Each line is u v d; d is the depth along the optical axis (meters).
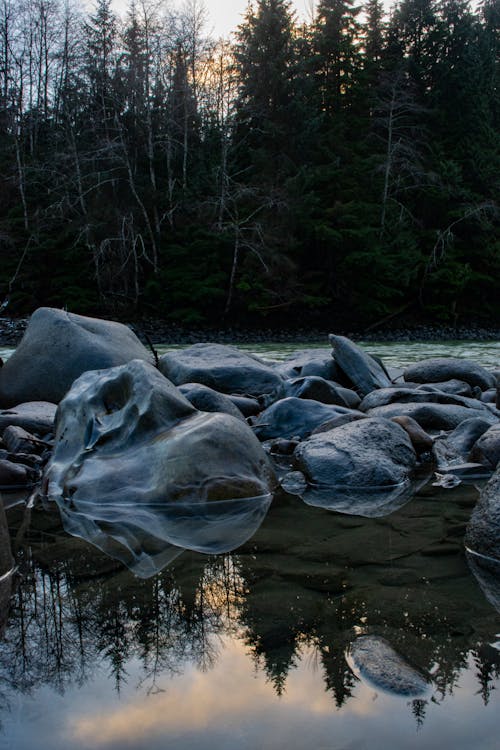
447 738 1.51
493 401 7.76
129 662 1.93
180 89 32.50
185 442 4.03
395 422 5.18
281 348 23.95
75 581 2.61
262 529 3.33
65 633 2.12
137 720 1.62
